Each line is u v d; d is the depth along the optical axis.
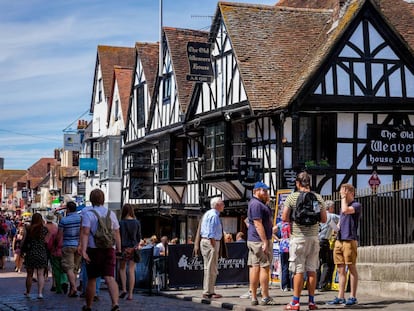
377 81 19.66
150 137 27.80
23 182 94.88
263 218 10.42
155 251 15.43
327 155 19.67
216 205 12.27
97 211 9.44
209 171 22.58
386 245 12.23
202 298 12.08
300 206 9.45
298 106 19.02
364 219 13.41
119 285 14.41
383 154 19.78
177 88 25.33
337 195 15.73
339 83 19.39
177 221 27.56
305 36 22.05
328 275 12.59
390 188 13.38
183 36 26.97
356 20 19.59
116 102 34.75
